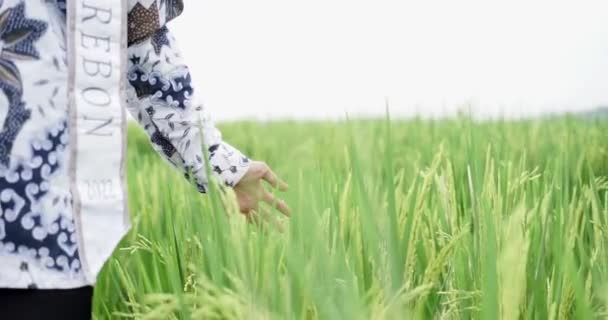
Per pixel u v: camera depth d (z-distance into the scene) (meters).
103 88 1.30
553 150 3.39
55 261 1.20
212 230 1.58
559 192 1.99
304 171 1.51
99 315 1.94
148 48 1.51
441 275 1.73
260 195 1.67
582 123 4.32
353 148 1.37
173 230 1.87
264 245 1.46
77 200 1.24
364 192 1.36
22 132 1.20
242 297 1.25
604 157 3.05
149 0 1.47
